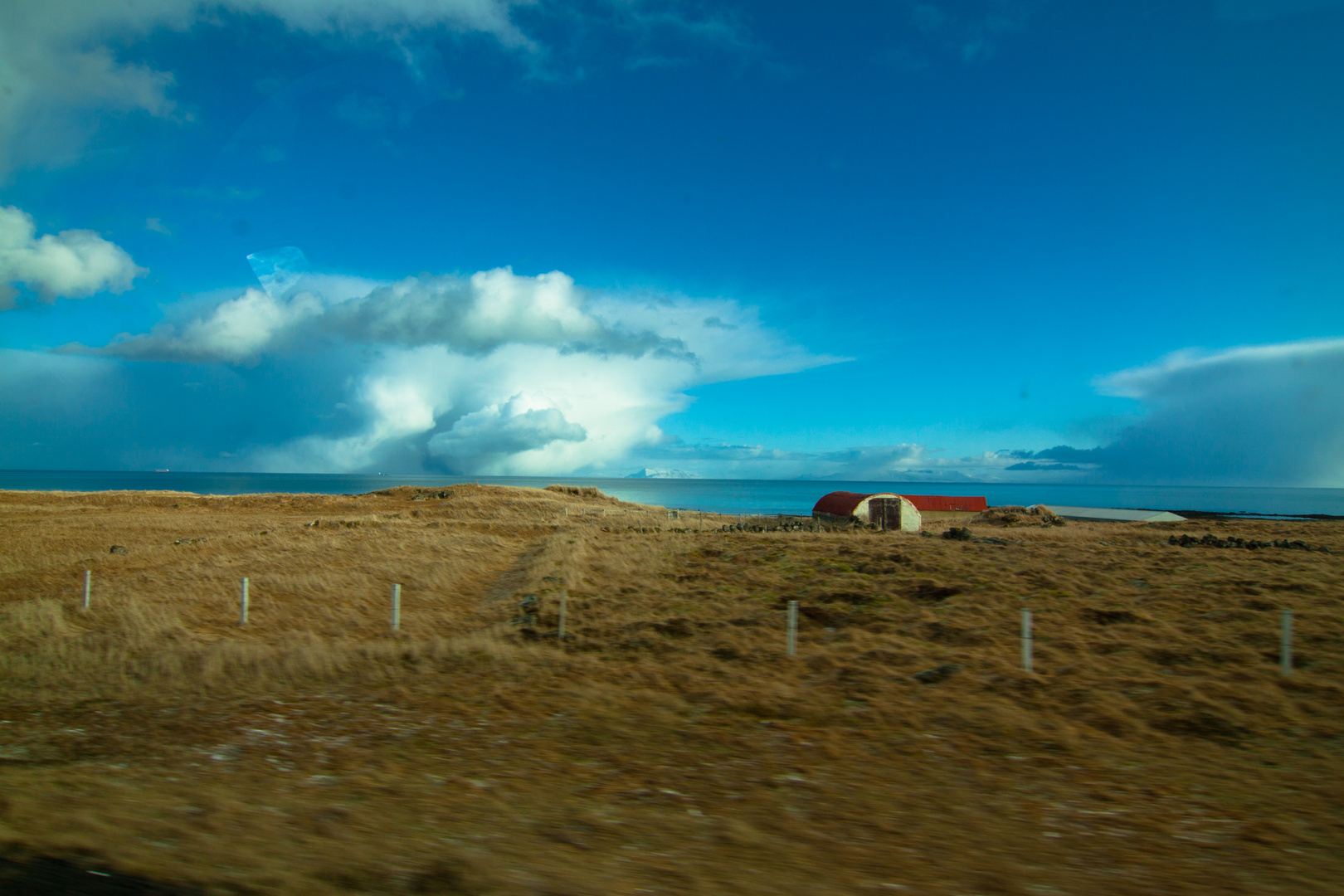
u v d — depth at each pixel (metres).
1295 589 18.88
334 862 4.96
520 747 9.05
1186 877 5.27
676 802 7.01
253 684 13.02
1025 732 9.46
